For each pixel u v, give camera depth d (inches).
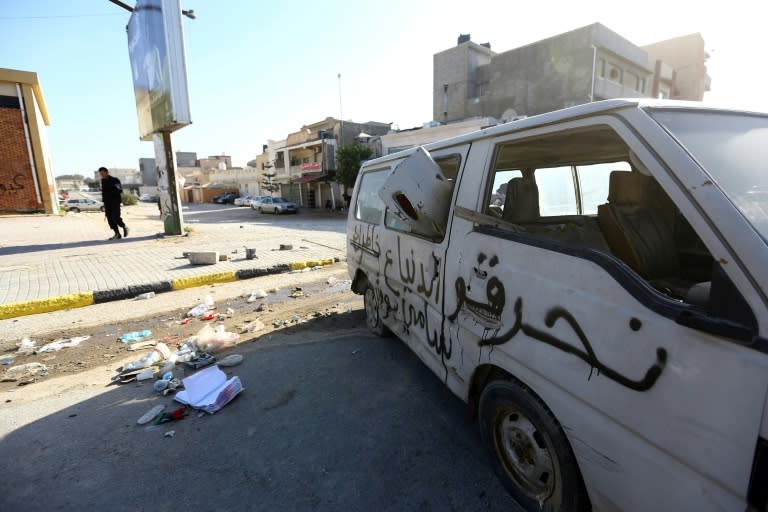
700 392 47.8
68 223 703.7
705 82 1286.9
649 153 59.4
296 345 169.8
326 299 240.7
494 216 99.0
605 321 59.1
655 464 52.7
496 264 82.2
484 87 1180.5
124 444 107.1
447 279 99.7
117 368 153.4
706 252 86.1
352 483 92.2
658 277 80.6
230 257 356.2
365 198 176.4
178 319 208.5
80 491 91.0
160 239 473.7
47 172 887.1
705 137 63.5
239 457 101.5
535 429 76.6
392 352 161.3
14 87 809.5
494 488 90.0
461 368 95.9
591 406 61.3
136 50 473.7
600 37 924.0
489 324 84.2
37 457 102.4
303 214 1233.4
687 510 49.2
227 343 170.2
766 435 41.9
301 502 87.1
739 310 45.3
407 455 101.2
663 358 51.6
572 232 104.1
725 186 55.8
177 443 107.3
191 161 3454.7
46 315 215.0
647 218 83.8
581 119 70.7
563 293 66.2
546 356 68.9
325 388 134.6
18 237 492.1
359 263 177.5
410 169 100.9
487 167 90.8
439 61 1259.2
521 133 83.1
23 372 149.1
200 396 126.3
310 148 1491.1
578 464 64.9
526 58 1056.2
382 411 120.7
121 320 207.2
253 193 2098.9
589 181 132.4
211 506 86.4
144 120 504.1
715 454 46.2
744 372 44.1
